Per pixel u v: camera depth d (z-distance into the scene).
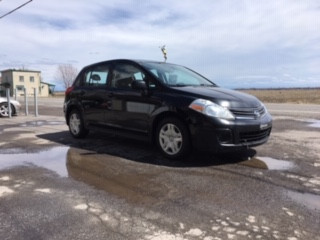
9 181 4.07
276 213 3.08
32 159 5.20
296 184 3.91
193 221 2.92
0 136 7.46
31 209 3.20
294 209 3.18
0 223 2.90
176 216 3.02
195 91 4.90
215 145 4.47
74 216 3.03
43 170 4.56
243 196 3.52
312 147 5.98
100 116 6.23
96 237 2.63
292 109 15.09
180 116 4.76
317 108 15.78
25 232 2.73
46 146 6.23
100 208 3.21
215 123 4.44
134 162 4.95
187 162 4.91
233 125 4.47
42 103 24.16
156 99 5.09
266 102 24.36
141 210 3.16
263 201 3.38
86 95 6.55
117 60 6.11
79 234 2.69
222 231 2.73
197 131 4.56
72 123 7.09
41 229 2.78
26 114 13.12
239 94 5.13
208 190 3.71
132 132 5.60
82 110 6.70
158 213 3.09
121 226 2.82
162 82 5.20
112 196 3.54
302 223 2.88
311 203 3.33
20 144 6.45
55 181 4.07
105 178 4.18
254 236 2.64
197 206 3.26
